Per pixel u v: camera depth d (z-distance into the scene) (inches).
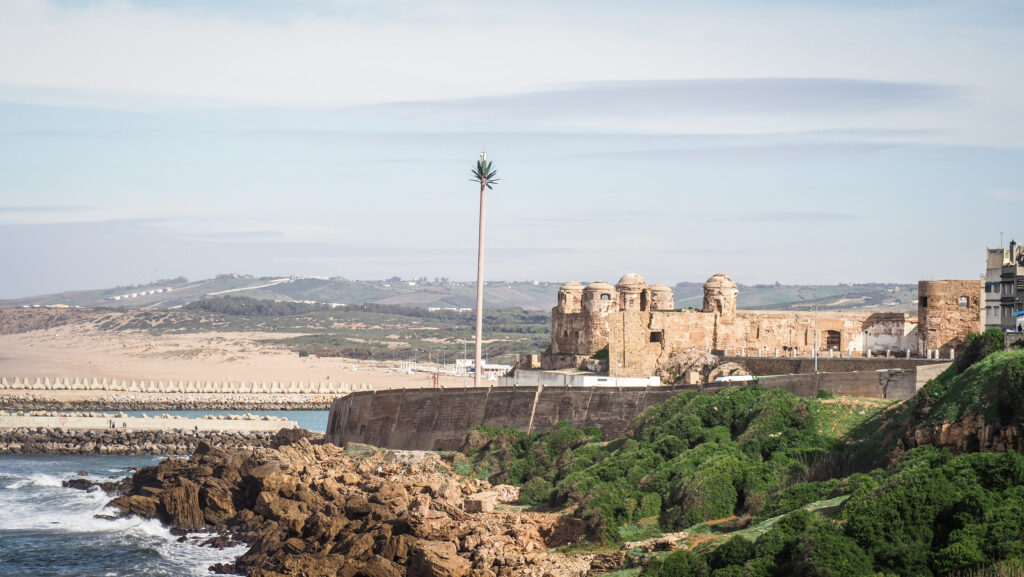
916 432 4035.4
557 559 3927.2
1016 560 3053.6
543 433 5684.1
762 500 4025.6
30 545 5147.6
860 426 4544.8
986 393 3924.7
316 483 5310.0
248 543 5064.0
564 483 4694.9
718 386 5241.1
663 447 4766.2
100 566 4830.2
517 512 4623.5
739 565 3395.7
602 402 5590.6
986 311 5639.8
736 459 4343.0
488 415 6023.6
